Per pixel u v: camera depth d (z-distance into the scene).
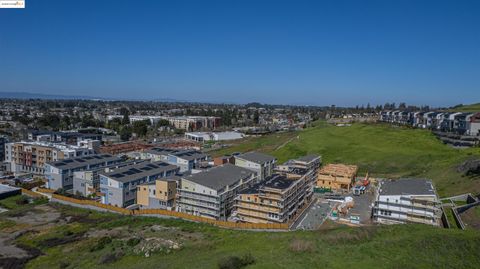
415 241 56.91
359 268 48.59
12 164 152.38
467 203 90.25
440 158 135.75
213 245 69.81
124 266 62.31
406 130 193.62
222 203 91.94
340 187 121.75
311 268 49.19
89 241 76.69
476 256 50.84
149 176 113.31
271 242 68.06
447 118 182.88
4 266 65.94
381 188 92.62
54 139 187.25
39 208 102.00
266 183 93.38
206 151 195.12
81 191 116.44
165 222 87.62
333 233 67.44
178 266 57.31
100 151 176.50
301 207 100.69
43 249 74.00
